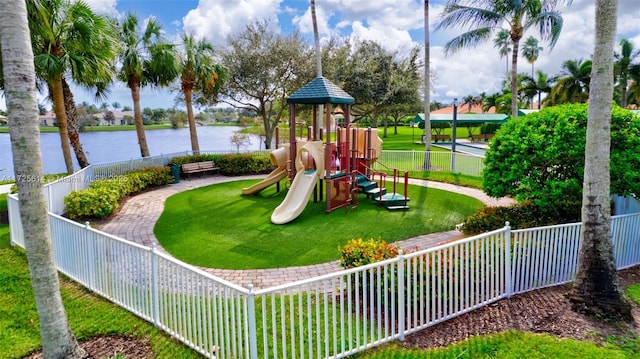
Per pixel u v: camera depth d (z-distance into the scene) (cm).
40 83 1287
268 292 350
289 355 396
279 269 643
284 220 912
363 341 409
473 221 777
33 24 967
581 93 3488
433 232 839
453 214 987
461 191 1270
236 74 2270
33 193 342
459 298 481
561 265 560
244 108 2489
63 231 606
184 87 1792
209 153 1802
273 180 1230
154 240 791
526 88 4047
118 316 481
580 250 495
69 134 1384
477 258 484
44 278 356
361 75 2750
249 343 381
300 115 3206
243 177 1606
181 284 417
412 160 1678
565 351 397
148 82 1719
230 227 881
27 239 349
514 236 516
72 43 1108
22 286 566
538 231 533
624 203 809
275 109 2742
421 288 442
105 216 965
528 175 738
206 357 395
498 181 787
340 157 1138
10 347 418
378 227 877
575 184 675
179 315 421
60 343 370
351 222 918
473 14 1489
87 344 425
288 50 2275
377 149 1262
